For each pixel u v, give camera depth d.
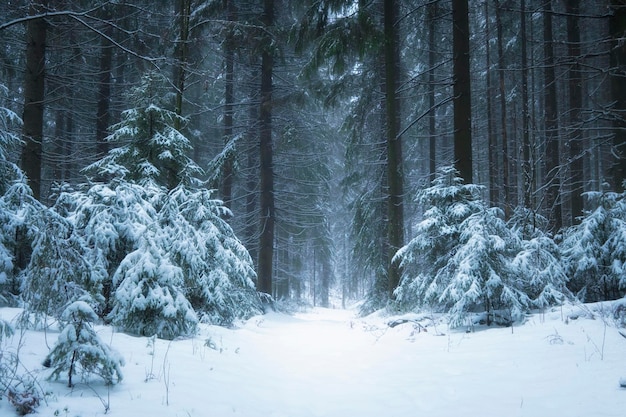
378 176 20.12
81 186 8.82
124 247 8.25
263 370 6.16
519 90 19.98
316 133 23.38
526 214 11.01
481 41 21.44
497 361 5.90
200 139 22.83
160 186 11.87
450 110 24.97
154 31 17.09
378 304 18.06
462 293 8.36
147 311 7.29
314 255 35.72
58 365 4.39
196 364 5.86
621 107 11.04
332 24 14.91
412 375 5.71
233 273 11.07
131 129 12.23
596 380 4.65
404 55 22.09
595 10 17.62
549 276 8.59
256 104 20.19
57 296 5.73
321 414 4.39
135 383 4.68
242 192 26.02
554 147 16.67
